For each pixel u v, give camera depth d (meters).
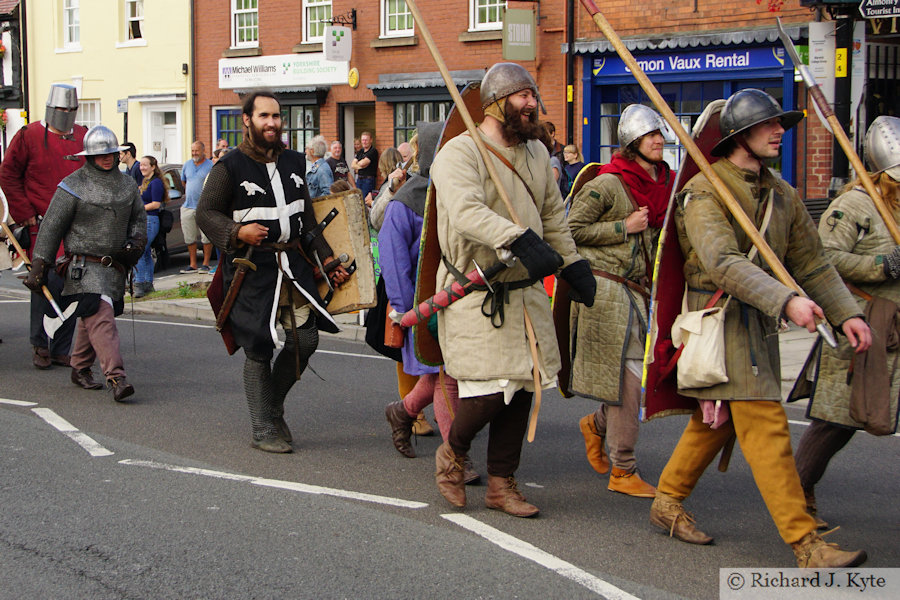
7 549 4.57
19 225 9.06
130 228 7.91
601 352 5.46
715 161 4.46
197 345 10.48
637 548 4.68
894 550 4.75
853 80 12.21
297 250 6.18
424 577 4.26
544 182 4.90
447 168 4.66
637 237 5.48
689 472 4.74
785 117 4.23
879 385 4.63
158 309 13.23
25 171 9.01
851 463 6.26
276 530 4.83
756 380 4.28
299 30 20.55
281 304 6.18
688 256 4.45
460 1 17.97
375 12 19.16
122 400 7.73
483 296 4.79
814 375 4.81
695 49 15.07
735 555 4.60
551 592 4.12
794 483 4.27
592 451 5.88
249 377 6.30
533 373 4.82
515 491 5.16
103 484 5.55
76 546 4.60
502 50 16.62
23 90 26.73
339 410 7.59
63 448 6.31
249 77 21.34
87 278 7.65
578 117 16.39
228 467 5.96
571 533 4.87
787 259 4.54
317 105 20.44
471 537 4.77
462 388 4.88
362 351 10.30
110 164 7.73
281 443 6.33
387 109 19.16
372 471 5.93
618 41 4.43
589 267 4.95
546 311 4.92
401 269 5.64
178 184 16.72
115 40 24.16
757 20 14.55
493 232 4.44
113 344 7.68
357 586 4.16
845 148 4.61
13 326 11.64
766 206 4.35
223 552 4.53
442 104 18.50
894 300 4.69
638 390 5.46
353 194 6.26
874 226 4.73
